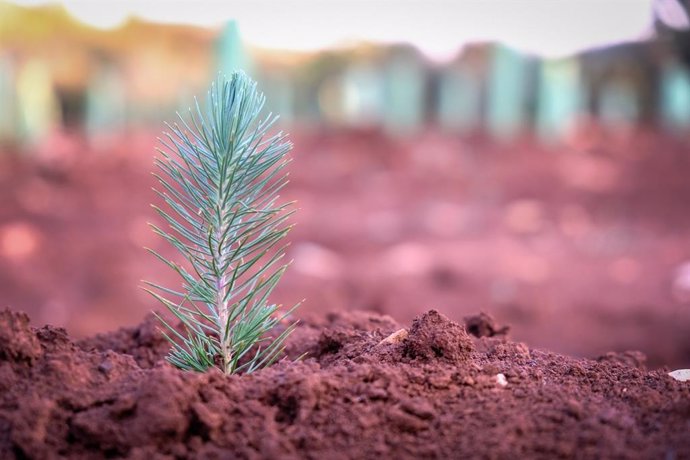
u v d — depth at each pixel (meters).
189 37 26.62
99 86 26.08
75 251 12.06
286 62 28.73
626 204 17.62
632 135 27.16
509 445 1.66
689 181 20.14
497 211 16.78
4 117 23.78
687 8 11.86
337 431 1.71
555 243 13.92
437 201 17.84
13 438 1.61
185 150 1.98
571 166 22.06
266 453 1.62
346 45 29.20
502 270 11.56
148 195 17.34
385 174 20.98
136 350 2.57
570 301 9.78
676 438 1.66
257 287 2.06
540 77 29.52
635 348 7.70
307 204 16.84
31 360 1.83
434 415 1.77
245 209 1.99
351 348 2.28
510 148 25.05
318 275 10.96
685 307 9.27
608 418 1.74
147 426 1.64
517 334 8.50
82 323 8.96
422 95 30.20
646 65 27.03
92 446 1.67
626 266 12.05
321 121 29.34
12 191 17.06
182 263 11.27
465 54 29.58
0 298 10.07
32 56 24.58
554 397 1.86
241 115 1.95
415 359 2.02
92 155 21.34
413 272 11.43
